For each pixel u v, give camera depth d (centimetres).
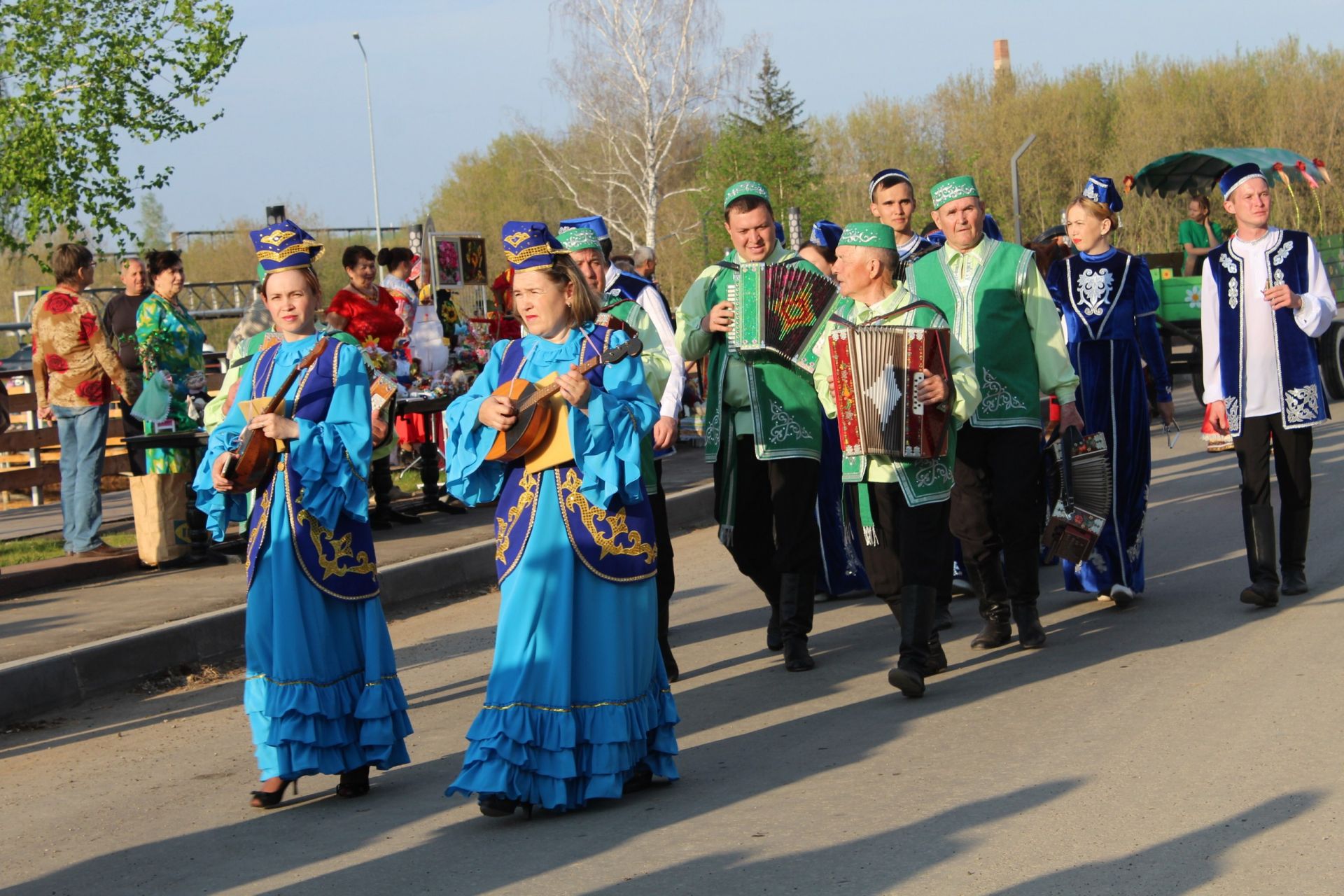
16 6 2092
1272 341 724
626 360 495
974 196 678
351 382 511
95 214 2162
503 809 479
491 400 478
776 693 641
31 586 911
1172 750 501
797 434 671
